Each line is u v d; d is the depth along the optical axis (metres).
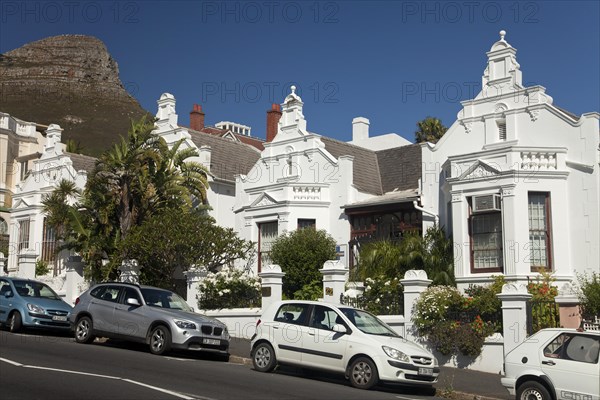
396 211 24.48
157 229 23.00
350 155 26.05
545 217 20.86
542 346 11.57
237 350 18.05
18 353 14.02
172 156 27.55
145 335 16.25
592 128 20.72
